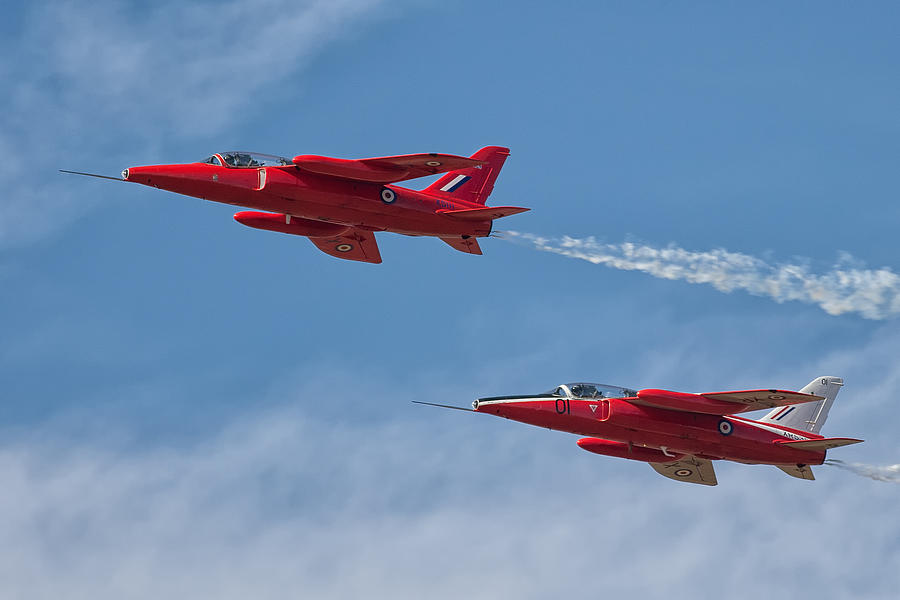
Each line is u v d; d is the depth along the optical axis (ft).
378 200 412.16
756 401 424.46
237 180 398.42
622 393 439.63
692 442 439.63
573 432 433.48
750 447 446.19
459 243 442.91
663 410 435.94
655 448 444.55
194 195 398.21
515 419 427.74
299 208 405.59
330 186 406.00
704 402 427.74
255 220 437.99
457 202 442.50
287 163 413.80
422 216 420.36
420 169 405.80
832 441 443.32
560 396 434.71
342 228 447.42
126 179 390.42
